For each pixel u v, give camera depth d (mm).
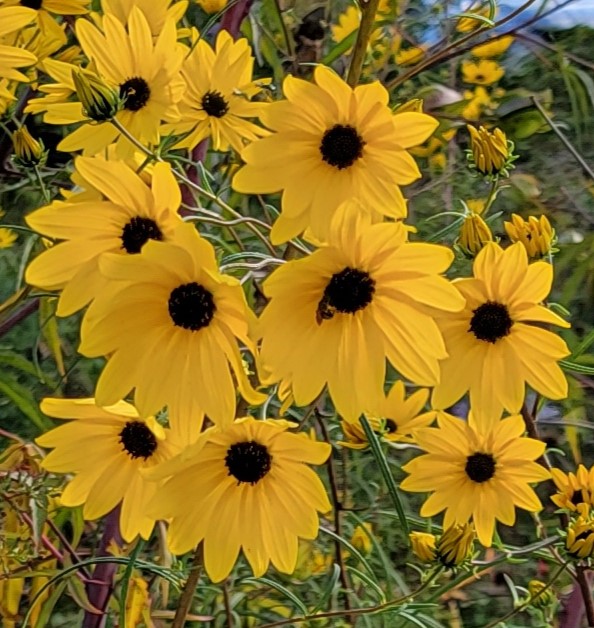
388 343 413
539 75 1051
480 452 512
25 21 493
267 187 414
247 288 551
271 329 401
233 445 443
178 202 408
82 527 652
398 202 413
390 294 410
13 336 900
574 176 1030
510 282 438
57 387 694
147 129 462
